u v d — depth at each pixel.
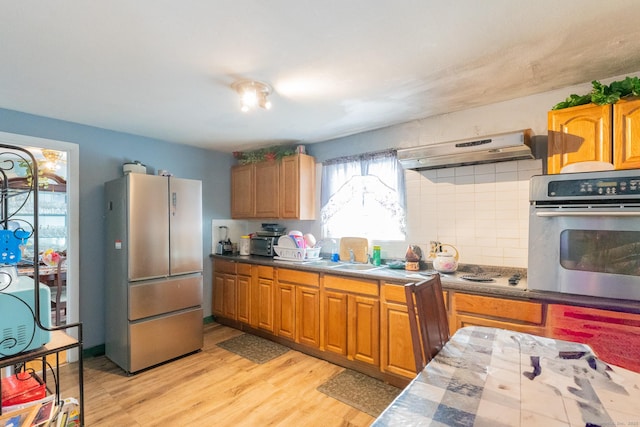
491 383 1.08
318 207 3.77
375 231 3.25
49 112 2.71
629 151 1.78
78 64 1.88
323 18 1.47
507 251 2.53
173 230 3.01
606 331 1.69
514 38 1.64
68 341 1.60
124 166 3.19
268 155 3.90
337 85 2.19
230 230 4.33
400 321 2.42
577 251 1.81
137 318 2.73
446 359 1.27
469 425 0.85
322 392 2.39
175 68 1.94
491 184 2.61
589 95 1.92
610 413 0.91
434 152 2.42
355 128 3.23
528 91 2.33
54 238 4.80
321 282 2.91
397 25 1.53
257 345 3.29
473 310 2.12
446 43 1.69
